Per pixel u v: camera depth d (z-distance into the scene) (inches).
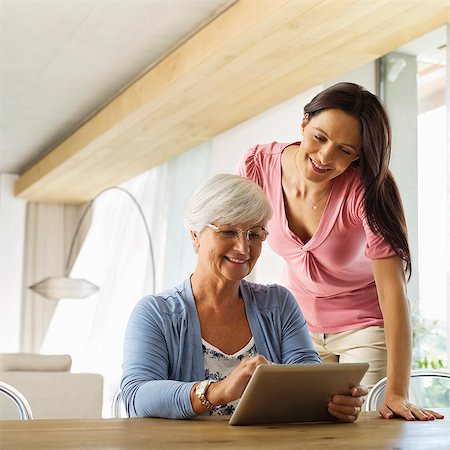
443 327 168.1
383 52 171.5
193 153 265.1
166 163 287.7
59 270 367.6
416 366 173.5
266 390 65.1
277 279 200.7
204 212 79.7
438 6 147.6
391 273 93.0
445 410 84.7
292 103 205.6
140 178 309.6
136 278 304.2
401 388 86.0
